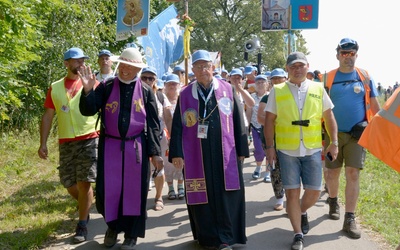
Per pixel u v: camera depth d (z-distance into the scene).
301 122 4.84
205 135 4.74
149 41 13.59
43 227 5.56
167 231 5.60
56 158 10.03
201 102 4.82
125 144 4.79
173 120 4.89
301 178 5.04
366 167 9.73
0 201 6.96
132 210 4.78
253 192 7.55
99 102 4.77
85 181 5.21
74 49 5.41
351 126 5.31
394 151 2.99
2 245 4.96
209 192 4.74
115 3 15.33
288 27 11.05
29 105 11.76
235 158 4.80
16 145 10.35
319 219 5.91
